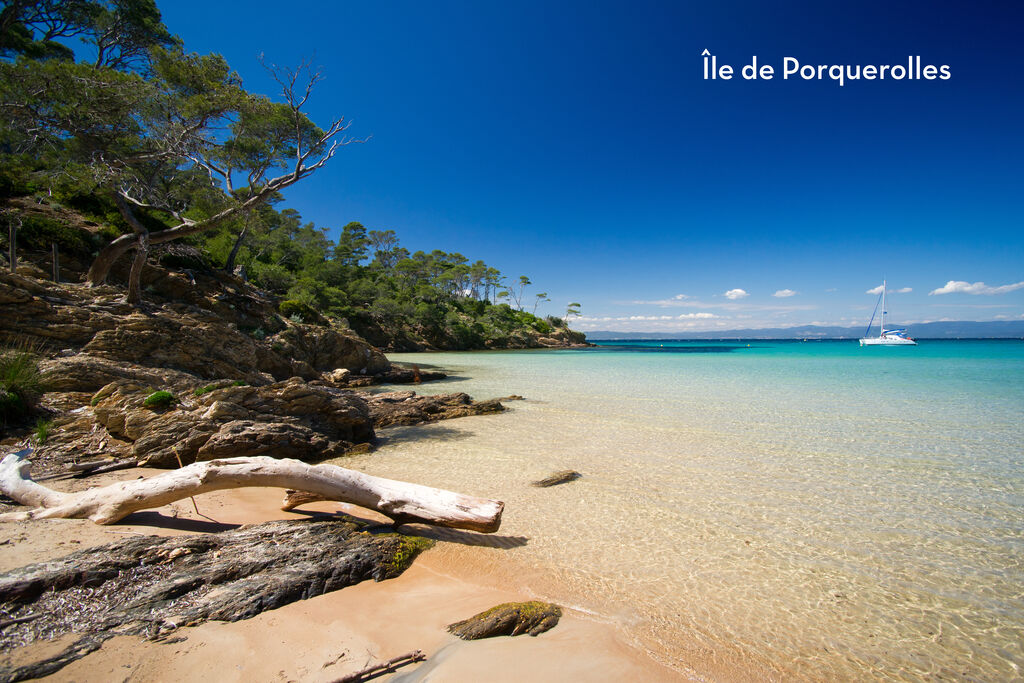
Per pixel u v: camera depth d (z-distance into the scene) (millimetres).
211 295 25922
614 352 86812
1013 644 4027
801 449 11609
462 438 13062
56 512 5406
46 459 8141
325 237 101188
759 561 5562
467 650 3605
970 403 19594
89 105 17500
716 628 4176
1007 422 15273
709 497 7941
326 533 5270
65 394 10953
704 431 14008
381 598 4348
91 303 16500
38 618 3467
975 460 10547
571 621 4180
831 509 7383
